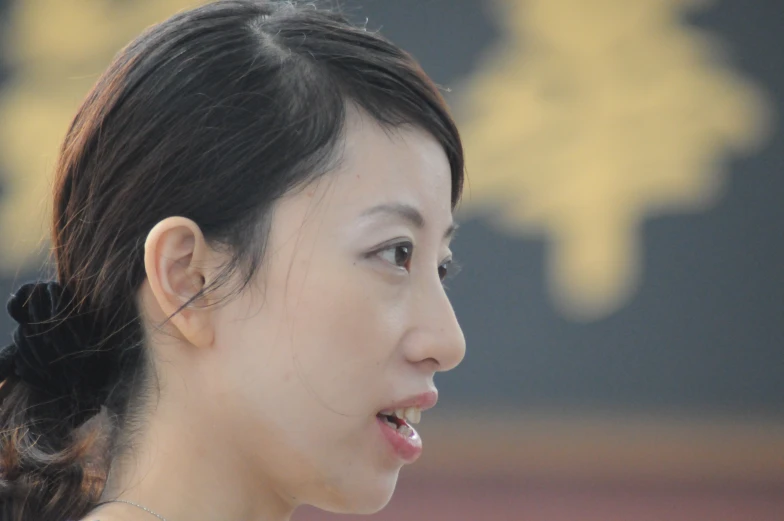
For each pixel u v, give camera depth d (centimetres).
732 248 1255
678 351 1273
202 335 302
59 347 323
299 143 297
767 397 1265
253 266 297
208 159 297
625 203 1248
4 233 1237
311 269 296
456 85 1252
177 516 305
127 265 308
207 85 302
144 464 311
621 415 1284
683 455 1273
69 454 317
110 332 316
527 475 1294
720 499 1245
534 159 1241
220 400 304
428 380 313
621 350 1280
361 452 306
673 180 1237
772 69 1220
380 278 302
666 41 1220
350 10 1262
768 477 1262
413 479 1302
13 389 338
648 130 1230
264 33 315
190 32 313
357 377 299
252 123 298
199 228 298
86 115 324
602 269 1260
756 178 1237
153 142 302
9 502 314
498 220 1263
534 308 1284
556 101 1236
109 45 1234
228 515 310
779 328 1258
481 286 1284
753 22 1220
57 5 1231
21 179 1233
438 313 310
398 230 303
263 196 296
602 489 1273
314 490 311
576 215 1255
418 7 1260
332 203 298
